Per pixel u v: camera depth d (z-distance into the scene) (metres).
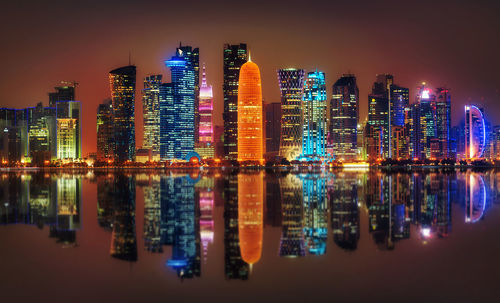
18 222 109.75
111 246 84.25
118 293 61.16
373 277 66.62
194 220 112.44
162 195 177.00
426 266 71.19
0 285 63.84
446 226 103.81
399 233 95.44
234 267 71.69
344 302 58.31
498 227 102.06
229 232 97.00
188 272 69.38
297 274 68.31
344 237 91.75
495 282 64.12
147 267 71.75
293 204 144.25
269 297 59.91
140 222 109.50
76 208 135.62
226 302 58.31
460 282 64.25
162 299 59.31
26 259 75.69
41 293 60.91
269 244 85.94
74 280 65.75
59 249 81.94
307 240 89.06
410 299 58.88
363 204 144.75
